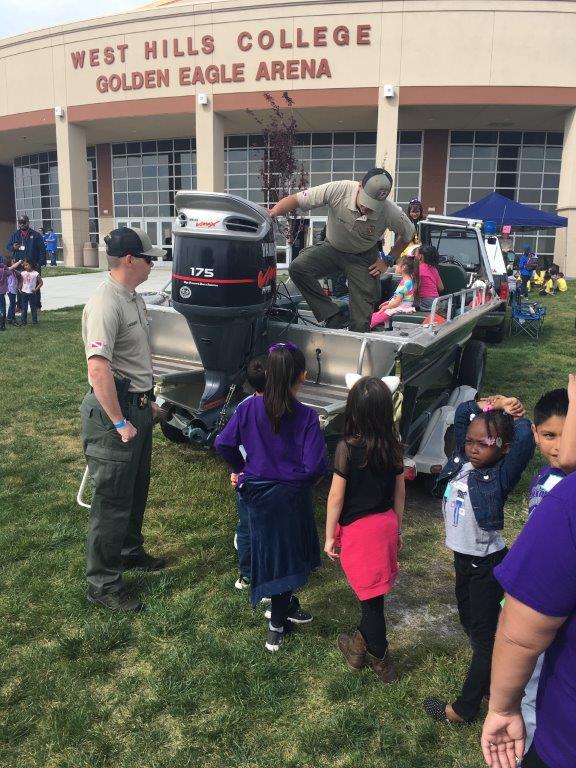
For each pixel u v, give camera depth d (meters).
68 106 25.94
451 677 2.95
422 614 3.46
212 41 22.95
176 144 28.56
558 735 1.44
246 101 23.03
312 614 3.43
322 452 2.99
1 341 10.58
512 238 25.44
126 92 24.59
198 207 3.95
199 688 2.87
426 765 2.47
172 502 4.73
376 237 4.82
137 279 3.31
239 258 3.86
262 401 3.03
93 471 3.29
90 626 3.25
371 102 22.02
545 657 1.52
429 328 4.59
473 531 2.67
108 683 2.90
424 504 4.81
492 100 21.52
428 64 21.45
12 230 37.06
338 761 2.50
